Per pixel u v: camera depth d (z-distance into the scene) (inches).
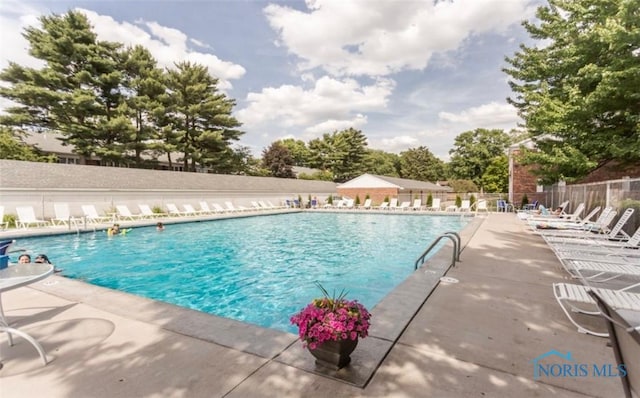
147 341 122.6
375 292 256.8
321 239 511.8
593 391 92.7
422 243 479.2
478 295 178.4
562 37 501.0
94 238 462.6
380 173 2433.6
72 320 142.3
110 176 724.0
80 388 94.2
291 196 1205.1
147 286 270.2
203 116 1291.8
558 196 735.1
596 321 141.9
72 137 957.8
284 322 201.9
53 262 338.0
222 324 137.9
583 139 484.4
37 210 554.9
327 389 93.0
